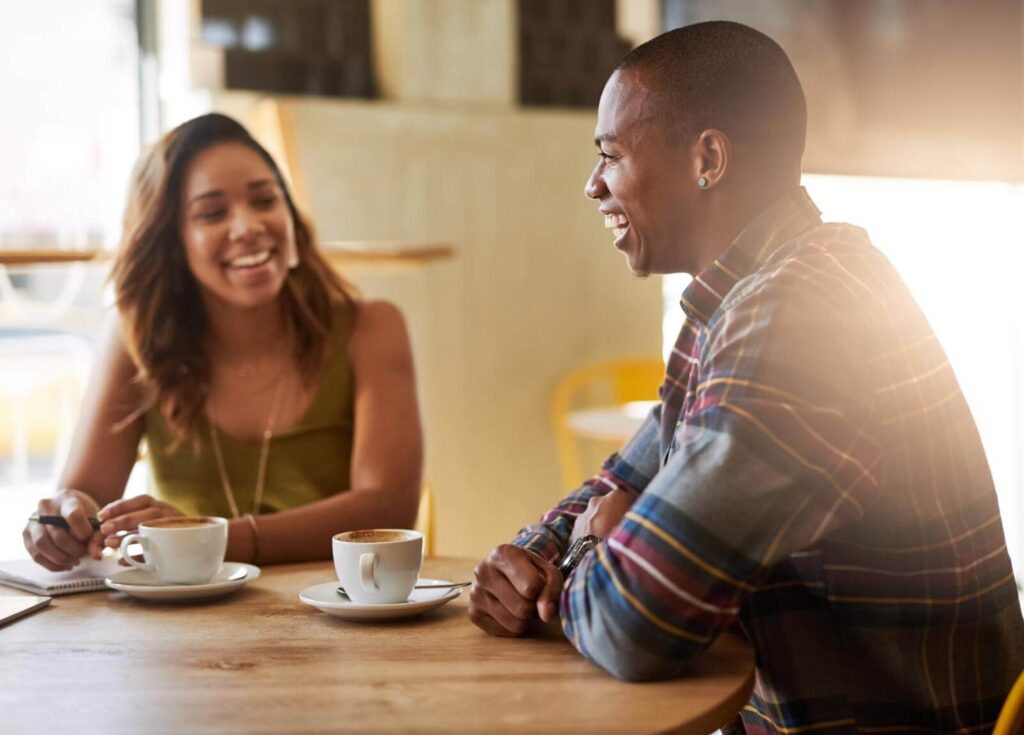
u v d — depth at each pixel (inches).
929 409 45.3
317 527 66.3
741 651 44.3
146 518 59.0
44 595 54.9
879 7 165.6
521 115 149.9
